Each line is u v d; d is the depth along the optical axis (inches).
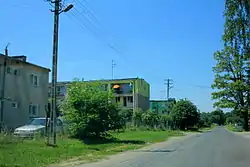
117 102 1143.0
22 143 806.5
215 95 2716.5
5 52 1270.9
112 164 587.8
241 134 2055.9
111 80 3378.4
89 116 1050.7
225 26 2561.5
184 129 3034.0
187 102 3056.1
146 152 821.2
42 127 1015.6
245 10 2432.3
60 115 1169.4
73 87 1098.1
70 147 836.0
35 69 1461.6
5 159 597.6
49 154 694.5
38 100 1473.9
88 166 562.9
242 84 2571.4
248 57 2551.7
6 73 1286.9
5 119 1269.7
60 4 834.8
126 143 1083.3
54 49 832.3
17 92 1343.5
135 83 3336.6
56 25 836.0
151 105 4121.6
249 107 2596.0
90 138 1099.3
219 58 2689.5
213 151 848.3
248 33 2486.5
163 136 1619.1
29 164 571.5
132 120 2436.0
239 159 665.6
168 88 3715.6
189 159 665.0
